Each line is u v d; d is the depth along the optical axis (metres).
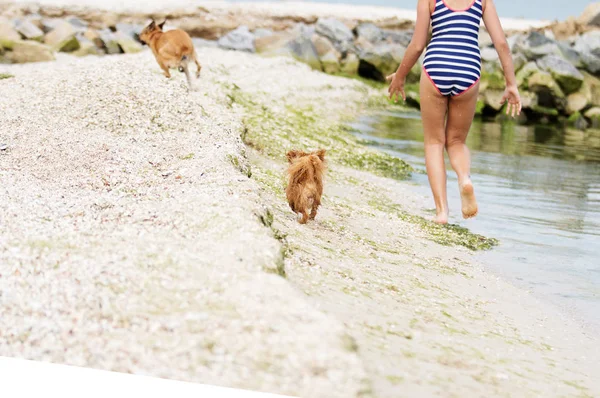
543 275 7.62
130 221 5.62
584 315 6.50
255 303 4.20
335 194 9.91
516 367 4.73
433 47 6.74
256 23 29.61
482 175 13.30
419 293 6.03
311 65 24.88
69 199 6.39
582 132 21.41
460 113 6.88
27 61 19.20
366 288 5.68
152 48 11.49
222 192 6.20
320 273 5.66
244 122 11.17
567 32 27.47
